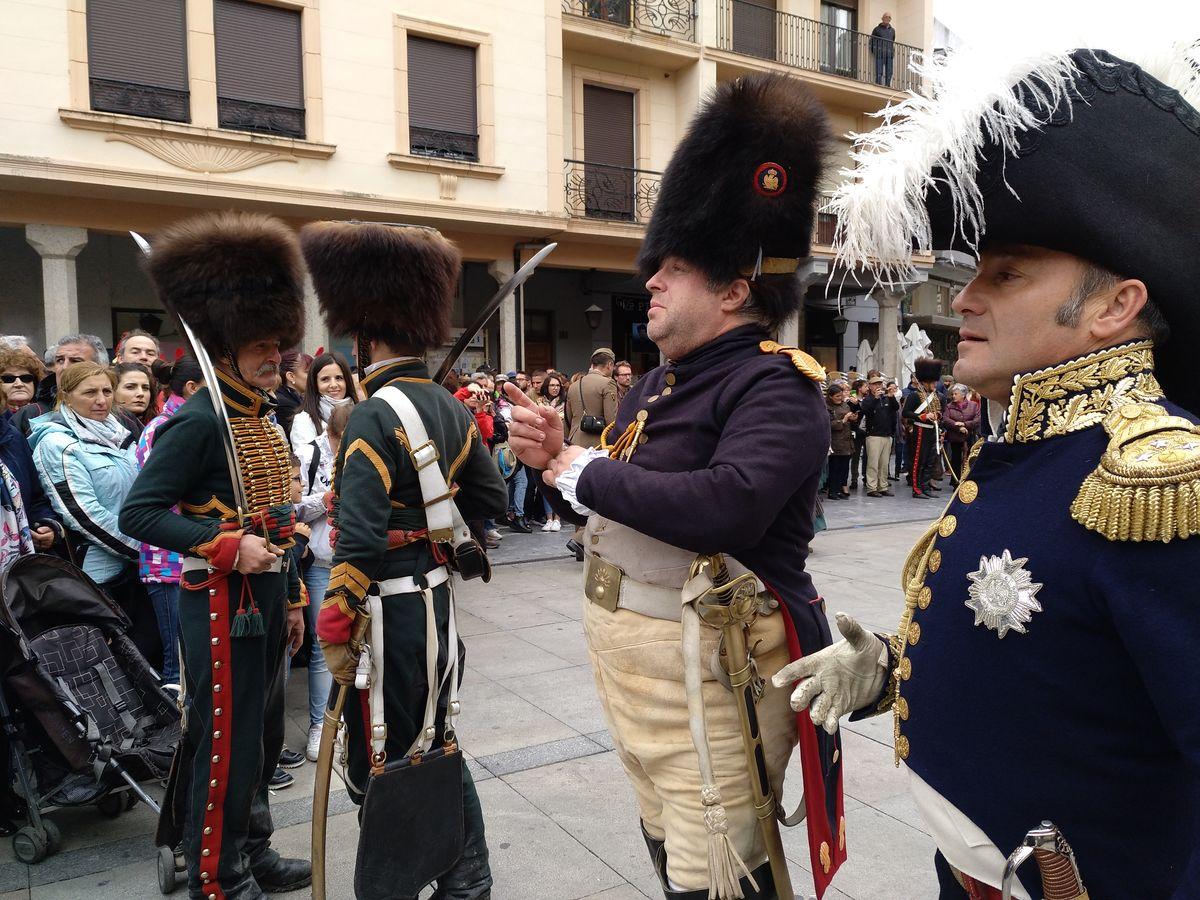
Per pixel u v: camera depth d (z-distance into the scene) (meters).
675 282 1.58
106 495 3.37
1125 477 0.84
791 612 1.54
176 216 10.40
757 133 1.46
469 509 2.43
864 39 16.05
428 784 2.06
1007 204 0.95
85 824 2.93
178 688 3.01
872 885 2.43
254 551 2.18
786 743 1.60
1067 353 0.98
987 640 0.97
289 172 10.69
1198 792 0.79
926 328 18.55
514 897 2.41
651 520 1.37
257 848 2.46
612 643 1.57
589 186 13.56
